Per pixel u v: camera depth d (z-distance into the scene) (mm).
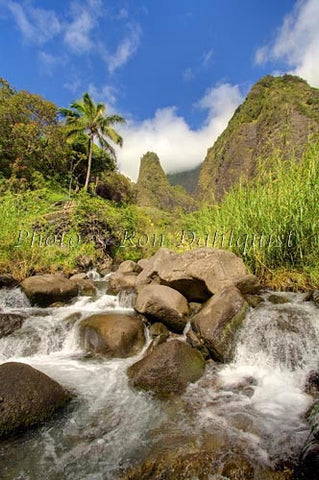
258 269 5480
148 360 3340
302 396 2904
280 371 3355
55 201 15461
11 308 5625
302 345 3439
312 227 4727
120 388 3180
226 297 4035
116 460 2160
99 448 2285
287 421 2486
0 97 21547
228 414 2637
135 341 4125
